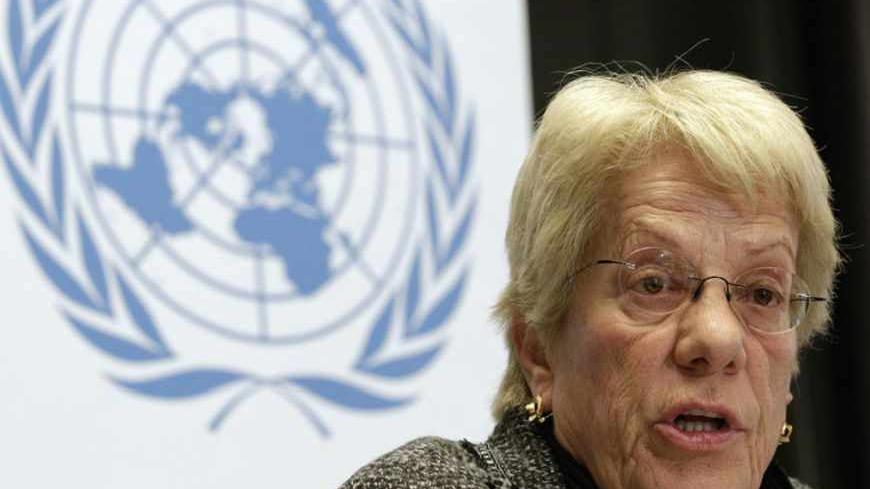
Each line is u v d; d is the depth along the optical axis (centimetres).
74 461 277
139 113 295
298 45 318
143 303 288
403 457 208
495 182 340
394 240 322
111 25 295
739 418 204
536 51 405
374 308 317
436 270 327
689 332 203
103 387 282
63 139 285
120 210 289
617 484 208
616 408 207
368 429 311
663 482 204
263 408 299
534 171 219
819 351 429
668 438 204
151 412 286
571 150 212
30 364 275
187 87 301
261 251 304
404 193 326
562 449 216
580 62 411
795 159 210
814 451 419
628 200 209
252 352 300
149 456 285
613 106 214
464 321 329
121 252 288
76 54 290
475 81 343
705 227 207
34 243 279
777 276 210
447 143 335
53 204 282
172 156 297
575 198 211
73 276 282
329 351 309
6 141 279
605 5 418
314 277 310
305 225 311
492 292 335
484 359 330
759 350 208
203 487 290
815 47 432
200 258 297
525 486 210
